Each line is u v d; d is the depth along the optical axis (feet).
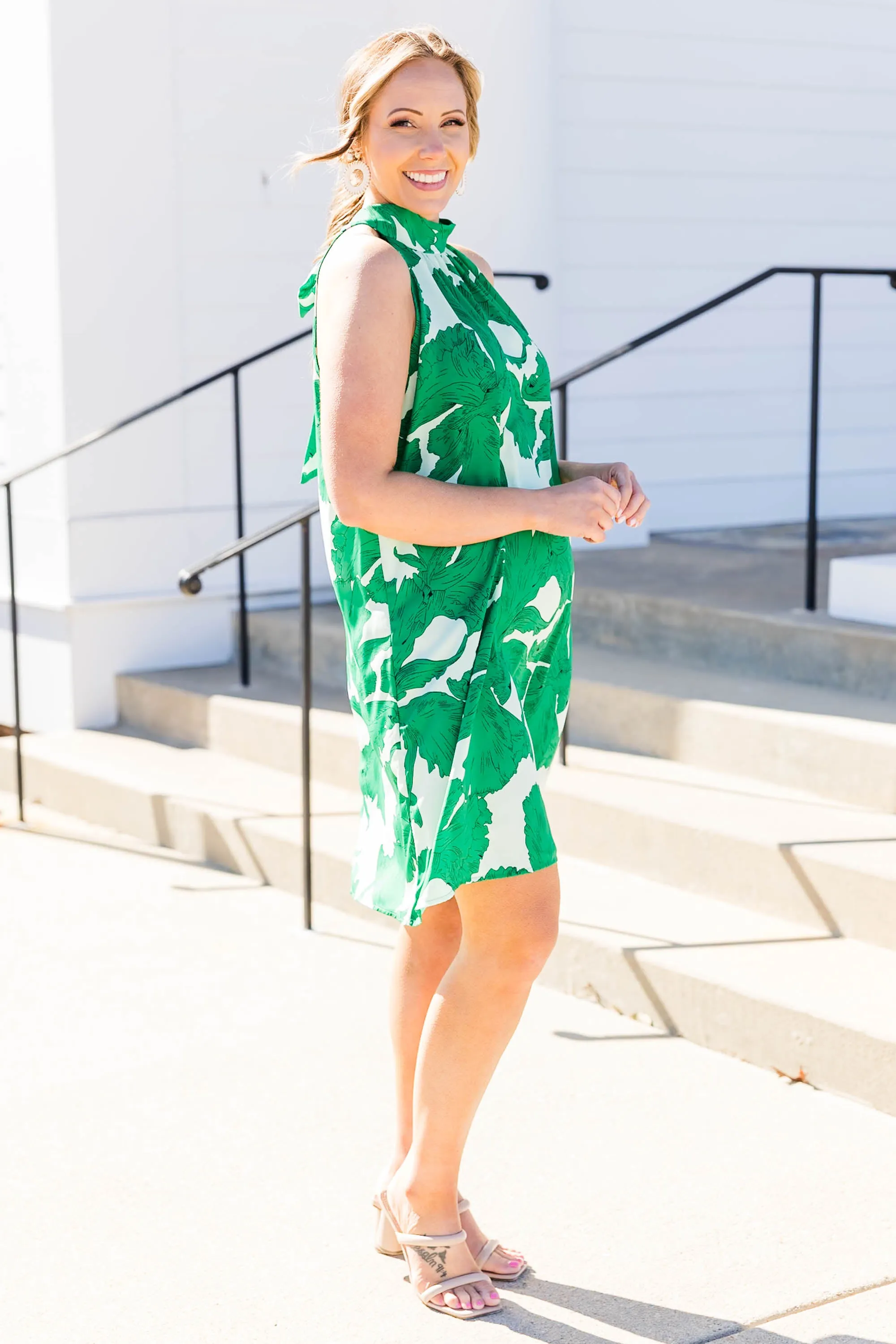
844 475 25.61
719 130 23.86
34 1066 11.16
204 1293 8.16
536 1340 7.64
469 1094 7.79
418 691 7.56
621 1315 7.83
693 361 24.09
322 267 7.68
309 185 21.02
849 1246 8.46
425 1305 7.99
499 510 7.41
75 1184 9.39
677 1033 11.28
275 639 20.42
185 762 18.45
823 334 25.03
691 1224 8.70
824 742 13.61
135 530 20.54
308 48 20.80
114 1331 7.82
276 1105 10.47
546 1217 8.80
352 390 7.34
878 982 10.81
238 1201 9.16
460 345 7.52
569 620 8.20
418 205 7.86
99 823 17.89
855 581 15.75
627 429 23.73
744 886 12.48
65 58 19.43
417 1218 7.97
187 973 13.02
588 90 22.86
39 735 21.03
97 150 19.72
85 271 19.85
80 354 19.95
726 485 24.59
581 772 14.75
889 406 25.82
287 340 19.60
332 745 16.98
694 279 23.99
